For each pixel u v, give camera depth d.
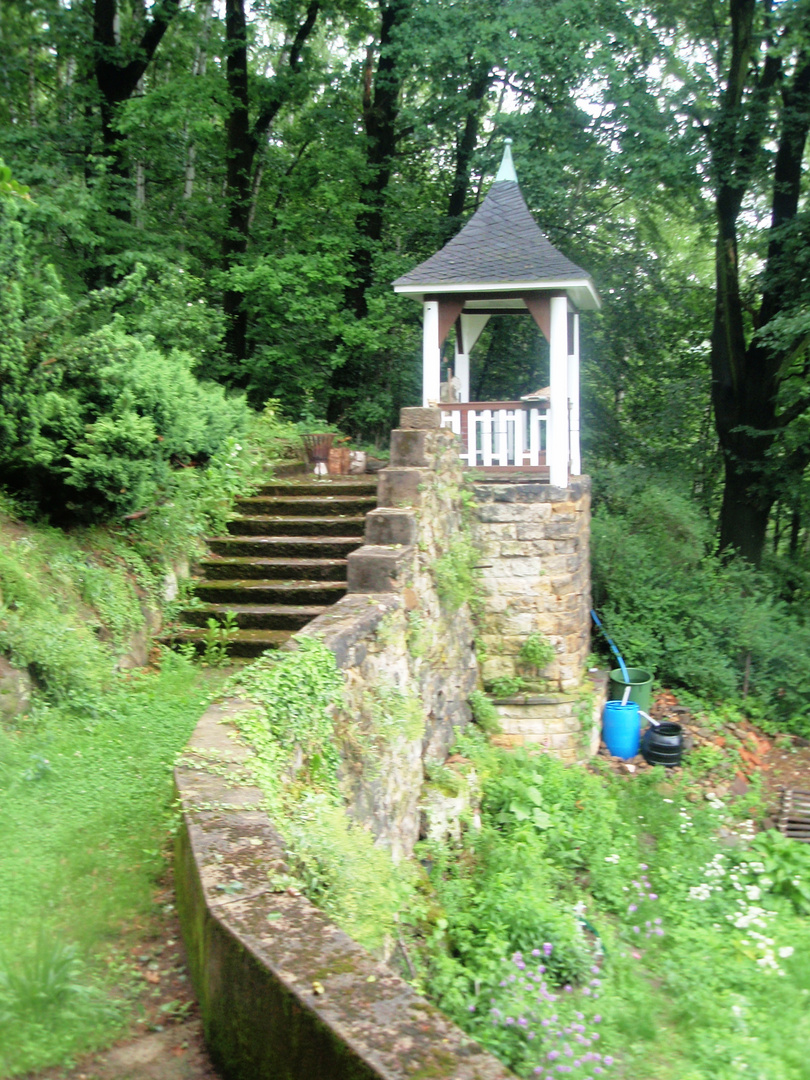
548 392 9.70
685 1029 5.10
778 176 14.63
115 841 3.81
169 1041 2.59
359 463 10.55
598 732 10.27
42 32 15.82
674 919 7.03
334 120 16.92
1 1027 2.53
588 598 11.42
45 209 12.05
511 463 10.26
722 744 11.02
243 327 16.27
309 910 2.50
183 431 7.41
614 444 16.77
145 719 5.36
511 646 9.56
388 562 6.20
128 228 14.22
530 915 5.98
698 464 17.48
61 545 6.53
